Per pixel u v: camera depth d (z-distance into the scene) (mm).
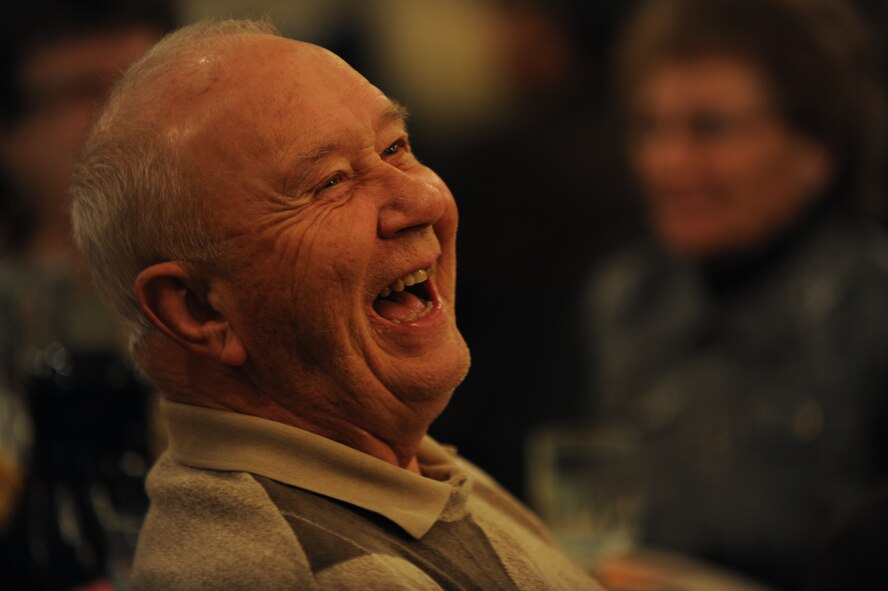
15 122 6172
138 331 2896
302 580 2555
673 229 6992
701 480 6746
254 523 2668
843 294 6746
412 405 2867
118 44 6117
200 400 2885
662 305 7258
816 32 6828
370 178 2801
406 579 2611
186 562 2648
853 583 4180
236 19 2947
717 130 6828
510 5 8578
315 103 2744
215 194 2693
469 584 2775
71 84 6117
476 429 7277
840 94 6867
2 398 4656
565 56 8742
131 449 4371
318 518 2691
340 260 2711
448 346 2877
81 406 4273
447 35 8562
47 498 4223
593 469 5344
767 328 6820
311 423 2863
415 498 2861
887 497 4227
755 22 6820
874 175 7141
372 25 8852
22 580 4145
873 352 6633
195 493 2758
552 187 7820
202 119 2705
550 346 7477
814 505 6527
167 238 2736
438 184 2926
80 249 2939
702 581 5359
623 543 5418
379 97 2863
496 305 7496
